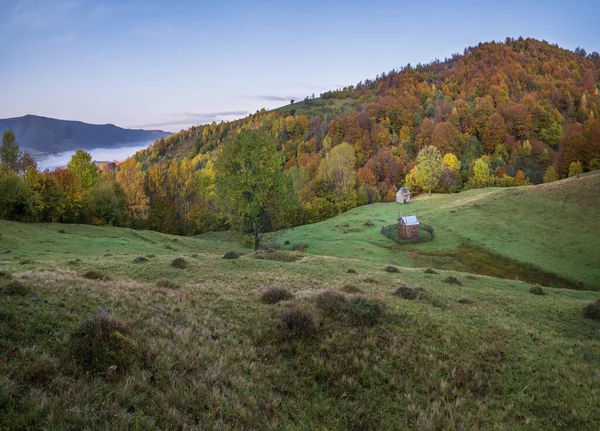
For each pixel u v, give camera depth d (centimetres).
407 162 17738
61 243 4928
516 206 8019
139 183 10850
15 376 818
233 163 5703
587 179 8244
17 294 1305
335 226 8988
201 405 888
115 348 989
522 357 1448
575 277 5247
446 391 1148
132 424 757
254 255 4222
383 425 970
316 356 1273
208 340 1286
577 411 1089
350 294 2058
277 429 880
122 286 1888
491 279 3888
